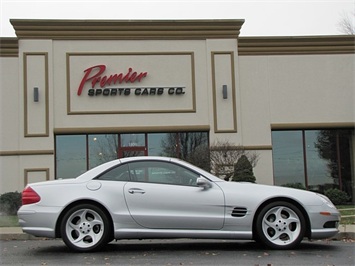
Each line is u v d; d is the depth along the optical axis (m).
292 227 7.63
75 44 18.75
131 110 18.73
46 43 18.61
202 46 19.23
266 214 7.52
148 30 19.02
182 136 19.03
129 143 18.86
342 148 19.56
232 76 19.19
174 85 18.97
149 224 7.41
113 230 7.42
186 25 19.16
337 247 8.17
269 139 19.05
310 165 19.41
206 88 19.08
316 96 19.42
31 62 18.48
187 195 7.48
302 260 6.87
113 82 18.78
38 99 18.38
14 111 18.31
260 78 19.30
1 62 18.39
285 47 19.45
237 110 19.06
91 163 18.66
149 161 7.77
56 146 18.61
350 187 19.34
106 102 18.69
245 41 19.28
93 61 18.78
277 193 7.55
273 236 7.63
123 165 7.75
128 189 7.50
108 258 7.09
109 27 18.84
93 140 18.77
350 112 19.45
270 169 18.91
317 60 19.53
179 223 7.42
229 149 17.06
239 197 7.48
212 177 7.69
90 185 7.53
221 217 7.42
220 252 7.62
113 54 18.86
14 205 16.75
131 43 18.98
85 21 18.72
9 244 9.16
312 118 19.33
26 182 18.06
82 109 18.56
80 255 7.37
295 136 19.48
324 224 7.57
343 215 13.82
